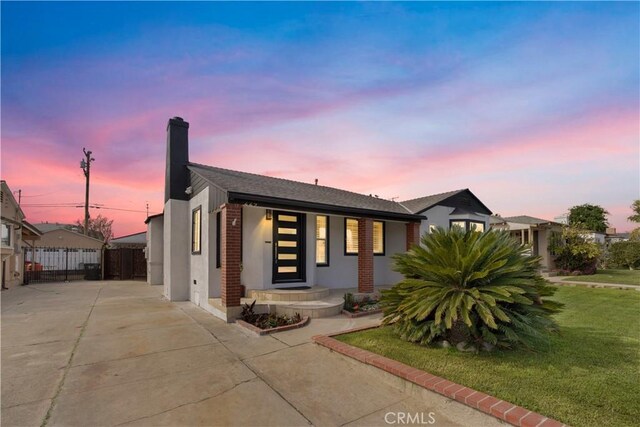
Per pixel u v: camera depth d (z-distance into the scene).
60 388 3.84
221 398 3.62
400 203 14.95
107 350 5.25
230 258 7.26
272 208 8.35
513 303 4.74
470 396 3.20
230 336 6.02
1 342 5.70
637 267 20.27
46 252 21.17
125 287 14.62
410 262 5.26
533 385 3.52
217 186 7.99
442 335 4.96
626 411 2.96
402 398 3.64
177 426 3.05
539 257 5.18
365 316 7.58
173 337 5.98
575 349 4.78
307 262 9.48
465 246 5.04
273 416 3.25
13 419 3.13
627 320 6.77
